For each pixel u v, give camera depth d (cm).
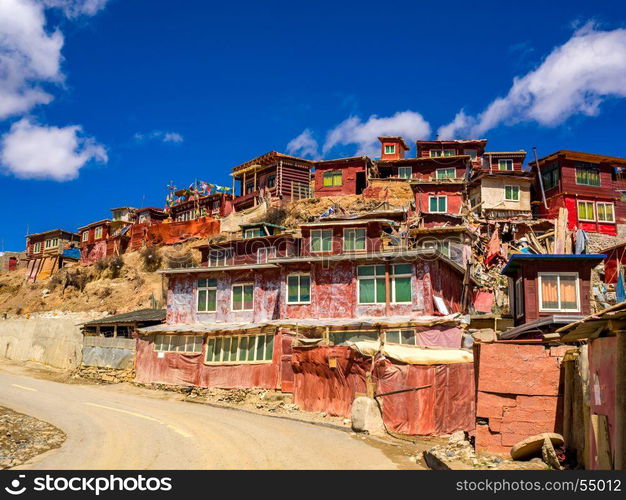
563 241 4206
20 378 3694
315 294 3175
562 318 2169
